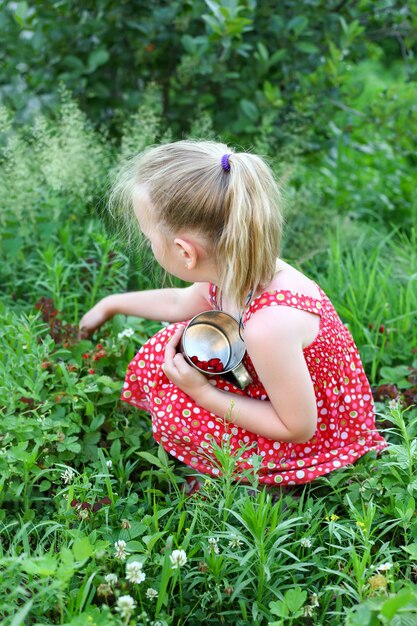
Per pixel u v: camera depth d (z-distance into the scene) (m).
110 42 3.96
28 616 1.85
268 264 2.07
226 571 1.90
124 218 2.38
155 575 1.94
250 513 1.90
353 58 4.19
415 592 1.78
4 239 3.29
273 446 2.24
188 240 2.08
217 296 2.38
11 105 4.06
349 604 1.96
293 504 2.15
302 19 3.70
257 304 2.09
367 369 2.95
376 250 3.60
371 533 1.96
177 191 2.04
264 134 3.68
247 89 3.88
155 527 2.00
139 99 3.89
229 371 2.21
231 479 2.10
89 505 2.07
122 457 2.35
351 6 3.97
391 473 2.19
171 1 3.84
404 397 2.68
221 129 4.00
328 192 4.18
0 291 3.26
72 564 1.70
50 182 3.24
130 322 2.82
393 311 3.22
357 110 4.19
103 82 3.98
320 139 3.99
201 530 2.03
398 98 3.91
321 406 2.29
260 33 3.89
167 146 2.17
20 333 2.58
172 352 2.23
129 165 2.35
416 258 3.58
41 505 2.23
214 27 3.42
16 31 3.92
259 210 2.02
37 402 2.39
